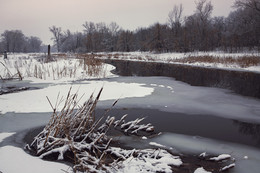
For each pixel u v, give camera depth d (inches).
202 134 196.7
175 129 207.0
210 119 241.3
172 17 2003.0
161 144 172.2
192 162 143.1
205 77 583.8
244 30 1510.8
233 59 920.3
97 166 120.3
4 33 3176.7
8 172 116.1
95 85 405.1
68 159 138.5
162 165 130.6
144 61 1257.4
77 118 172.7
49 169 122.0
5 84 407.2
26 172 117.2
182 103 303.6
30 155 140.2
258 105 302.8
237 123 230.1
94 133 176.1
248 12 1535.4
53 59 868.6
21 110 243.3
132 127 200.8
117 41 2571.4
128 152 145.6
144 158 138.1
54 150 140.5
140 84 440.5
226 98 342.3
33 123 206.2
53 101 282.2
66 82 437.4
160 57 1476.4
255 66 783.7
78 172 118.5
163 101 310.3
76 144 149.6
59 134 163.6
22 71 557.9
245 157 153.0
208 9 1930.4
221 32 1804.9
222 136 193.3
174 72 701.3
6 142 161.8
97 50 2527.1
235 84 475.8
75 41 3216.0
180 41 1674.5
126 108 271.9
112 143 170.6
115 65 965.2
